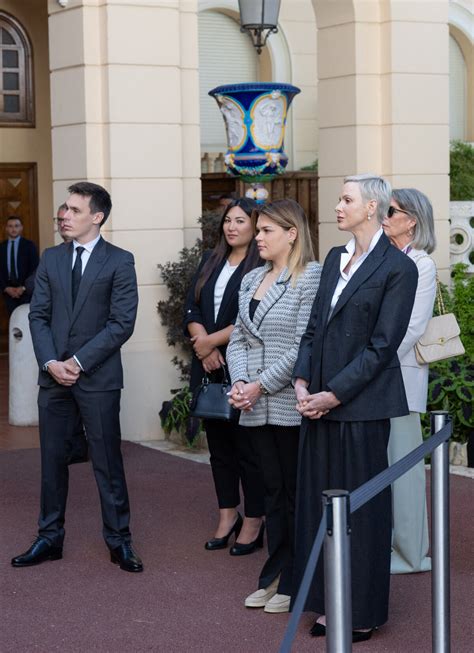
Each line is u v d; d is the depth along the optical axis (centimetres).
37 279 570
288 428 489
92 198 560
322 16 999
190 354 893
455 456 764
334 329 461
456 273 919
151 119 873
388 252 459
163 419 870
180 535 619
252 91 881
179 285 866
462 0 1772
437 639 418
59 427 569
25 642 468
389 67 982
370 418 454
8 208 1352
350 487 456
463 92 1816
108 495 564
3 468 782
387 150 993
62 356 558
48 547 573
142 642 467
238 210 583
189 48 900
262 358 502
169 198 884
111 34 855
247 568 562
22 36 1341
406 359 528
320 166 1025
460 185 1324
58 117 895
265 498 507
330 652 312
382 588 462
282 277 501
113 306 558
